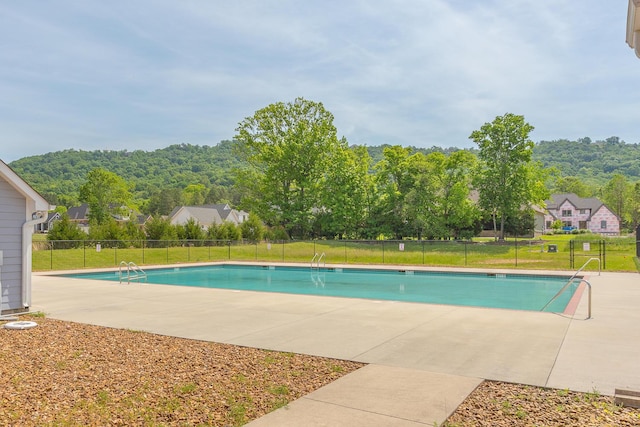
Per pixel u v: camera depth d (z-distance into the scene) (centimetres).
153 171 17362
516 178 4372
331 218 4888
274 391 496
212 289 1548
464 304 1410
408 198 4541
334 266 2458
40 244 3016
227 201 11612
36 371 571
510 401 470
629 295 1316
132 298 1320
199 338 779
